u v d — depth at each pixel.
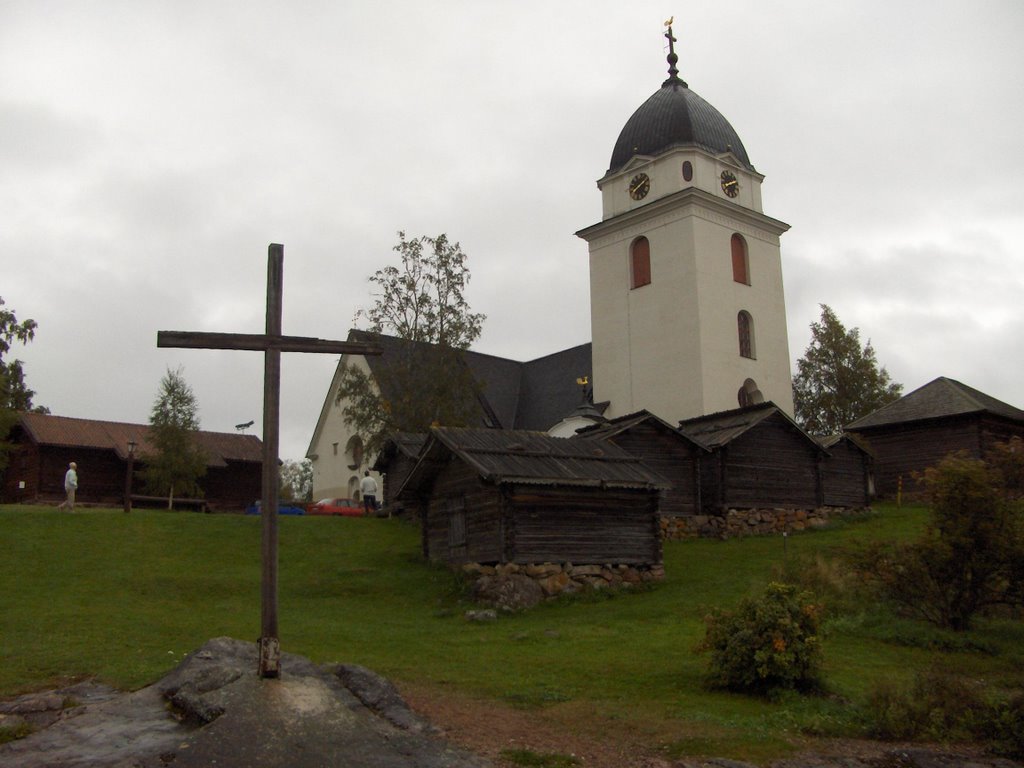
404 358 48.75
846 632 19.55
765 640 14.40
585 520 26.05
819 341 70.88
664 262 51.91
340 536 33.47
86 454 48.44
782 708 13.57
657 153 53.31
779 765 11.11
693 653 15.99
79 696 12.83
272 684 12.05
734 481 34.78
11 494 48.75
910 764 11.55
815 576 23.14
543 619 22.27
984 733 12.70
